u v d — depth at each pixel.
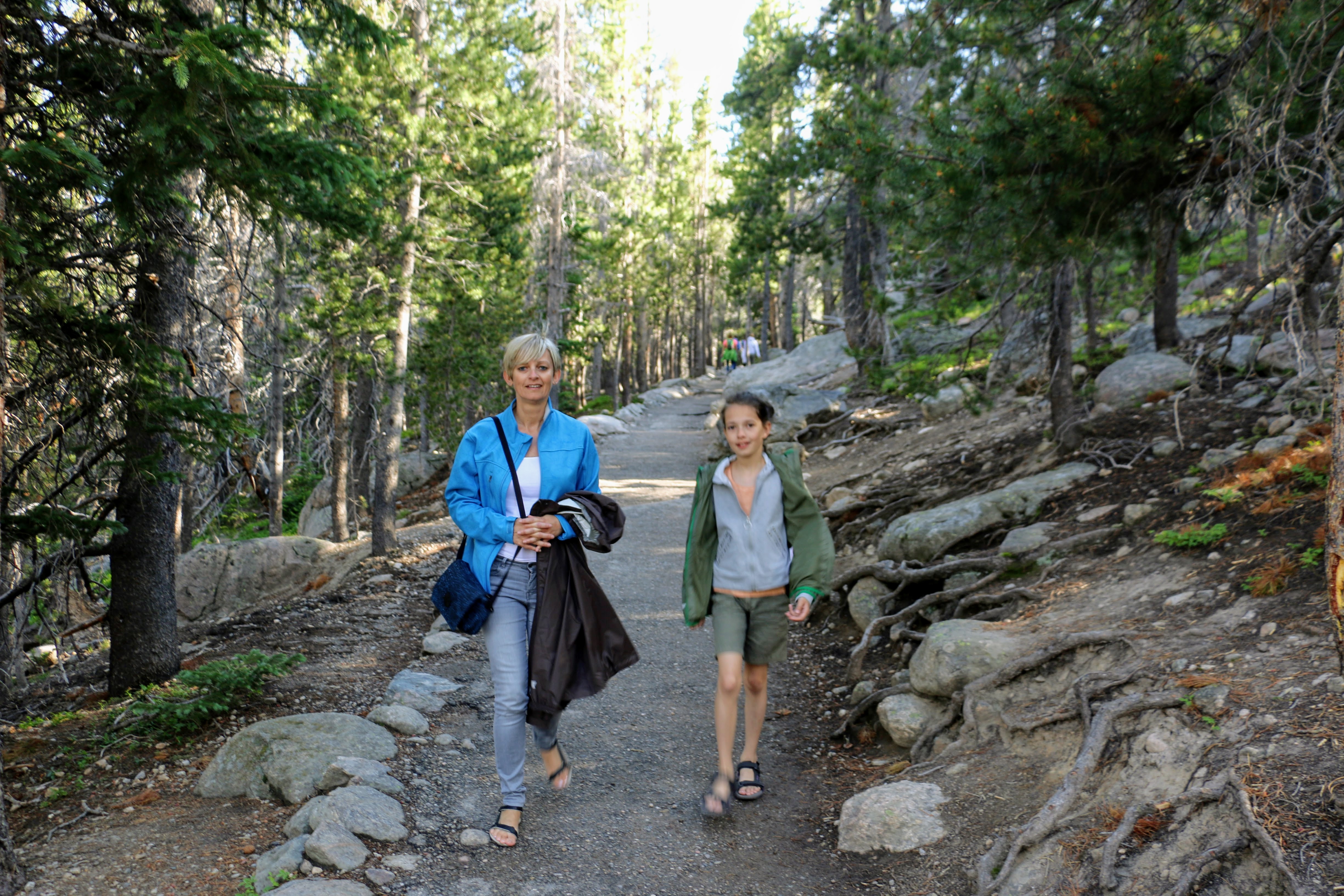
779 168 17.17
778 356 41.12
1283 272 5.25
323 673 5.66
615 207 31.52
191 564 11.25
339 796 3.50
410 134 11.17
